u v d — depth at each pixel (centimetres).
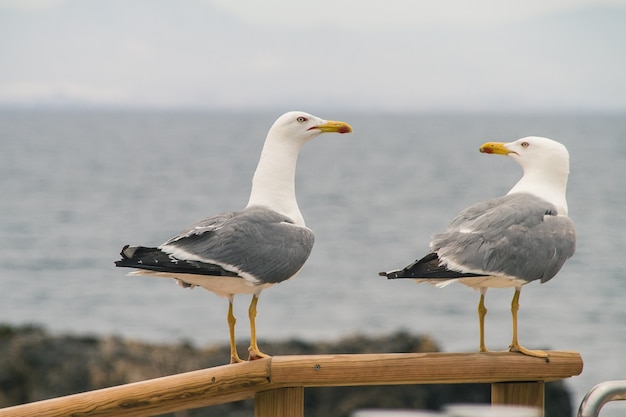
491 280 666
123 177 8900
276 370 577
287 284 3609
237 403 1794
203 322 3022
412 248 4628
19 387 1858
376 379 595
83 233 5244
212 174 9350
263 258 645
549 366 633
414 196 6956
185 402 570
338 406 1822
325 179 8456
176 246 638
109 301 3425
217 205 6650
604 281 3384
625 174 7881
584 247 4122
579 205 5688
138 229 5462
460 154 12750
